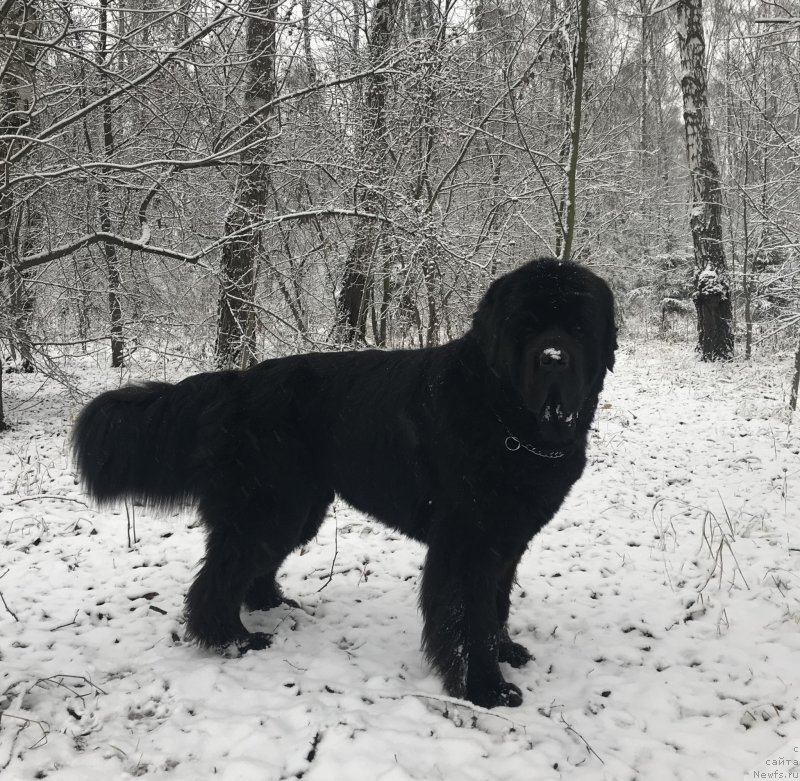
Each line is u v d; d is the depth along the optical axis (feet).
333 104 27.96
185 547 15.30
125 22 21.75
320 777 7.89
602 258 50.26
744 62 52.39
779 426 27.99
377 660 10.91
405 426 10.55
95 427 11.60
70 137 25.44
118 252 28.40
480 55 31.04
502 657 11.10
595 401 10.42
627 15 42.24
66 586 13.23
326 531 16.85
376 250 29.25
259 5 21.70
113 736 8.69
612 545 16.01
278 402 11.32
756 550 15.19
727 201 58.54
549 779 8.03
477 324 9.98
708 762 8.43
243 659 10.77
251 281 25.75
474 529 9.80
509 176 36.40
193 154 24.13
